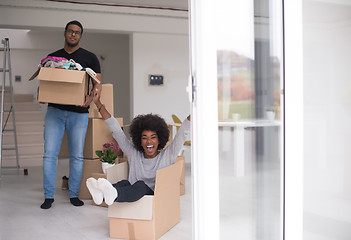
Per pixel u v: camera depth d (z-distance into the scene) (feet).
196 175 6.69
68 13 21.06
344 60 7.35
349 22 7.36
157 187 9.34
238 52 6.71
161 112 24.12
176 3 22.71
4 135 24.44
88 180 8.43
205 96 6.54
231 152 6.72
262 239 6.98
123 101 33.58
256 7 6.81
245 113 6.78
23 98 29.76
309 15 7.14
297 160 7.12
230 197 6.75
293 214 7.13
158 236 9.48
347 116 7.39
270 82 6.94
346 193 7.43
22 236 9.94
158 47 23.80
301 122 7.13
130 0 22.00
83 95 11.50
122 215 9.44
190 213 11.66
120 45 32.91
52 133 12.76
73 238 9.71
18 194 14.92
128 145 10.91
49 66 11.52
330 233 7.39
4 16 19.86
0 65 29.89
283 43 6.98
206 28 6.50
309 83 7.17
